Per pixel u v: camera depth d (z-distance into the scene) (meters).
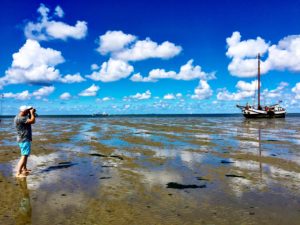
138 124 48.72
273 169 12.39
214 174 11.59
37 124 51.47
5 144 20.67
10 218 7.25
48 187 9.89
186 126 41.56
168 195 9.02
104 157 15.41
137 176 11.34
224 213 7.56
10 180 10.80
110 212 7.64
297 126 41.94
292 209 7.79
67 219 7.20
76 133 29.28
